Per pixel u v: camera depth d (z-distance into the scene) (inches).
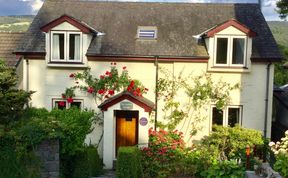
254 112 688.4
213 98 684.7
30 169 466.6
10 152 459.8
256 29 737.0
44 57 684.7
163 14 772.0
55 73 688.4
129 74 687.7
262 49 689.6
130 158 531.2
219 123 696.4
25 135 462.0
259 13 779.4
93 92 684.1
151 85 688.4
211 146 616.1
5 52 799.7
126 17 764.6
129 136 675.4
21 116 528.4
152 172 573.3
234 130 618.5
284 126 799.1
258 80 683.4
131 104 642.2
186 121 691.4
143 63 685.9
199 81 685.3
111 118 647.1
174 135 662.5
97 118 681.0
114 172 620.4
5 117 506.3
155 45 700.0
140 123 644.1
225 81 684.1
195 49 692.7
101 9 783.7
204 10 781.9
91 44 697.6
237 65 676.7
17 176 463.2
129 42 706.2
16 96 534.9
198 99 684.7
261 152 610.5
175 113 685.9
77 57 683.4
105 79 679.7
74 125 512.7
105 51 684.1
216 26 668.1
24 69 689.6
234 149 610.5
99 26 740.0
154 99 690.2
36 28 735.1
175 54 681.6
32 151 466.9
